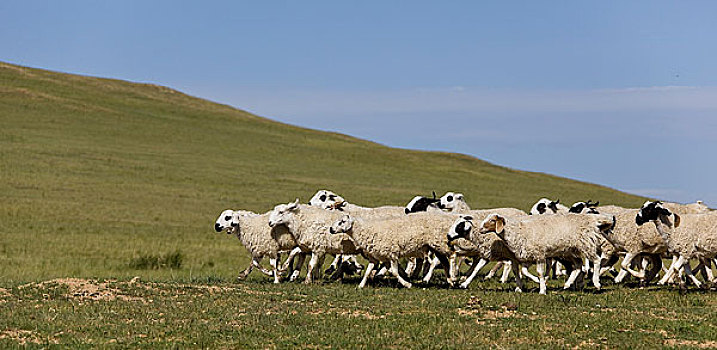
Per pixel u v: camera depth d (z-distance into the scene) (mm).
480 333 12352
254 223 19719
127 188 49469
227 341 11859
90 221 37469
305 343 11766
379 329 12617
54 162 55188
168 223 39094
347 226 17797
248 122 95000
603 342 11906
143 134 75000
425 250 18250
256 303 14727
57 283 16203
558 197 63906
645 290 17469
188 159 64938
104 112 83375
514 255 16953
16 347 11164
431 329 12602
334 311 14078
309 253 19906
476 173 77688
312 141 86875
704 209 20734
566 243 16703
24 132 66250
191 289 16281
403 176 70062
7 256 25656
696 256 16875
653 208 17156
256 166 65812
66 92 90938
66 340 11734
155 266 24328
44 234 32031
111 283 16391
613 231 18656
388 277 20484
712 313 14070
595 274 17047
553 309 14422
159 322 12984
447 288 17938
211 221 40844
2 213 37062
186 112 94625
